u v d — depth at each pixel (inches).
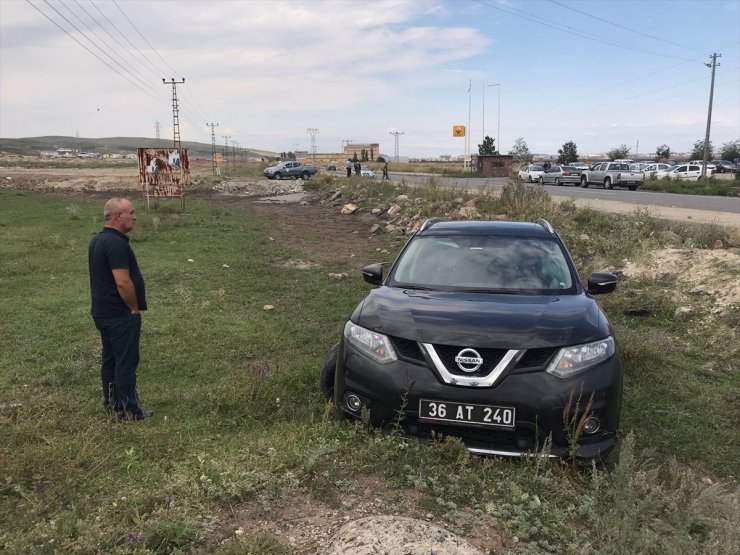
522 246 201.6
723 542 108.0
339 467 138.1
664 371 230.8
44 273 425.1
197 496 122.3
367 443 145.3
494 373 138.9
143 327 283.4
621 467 126.5
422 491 128.3
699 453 166.9
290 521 115.8
